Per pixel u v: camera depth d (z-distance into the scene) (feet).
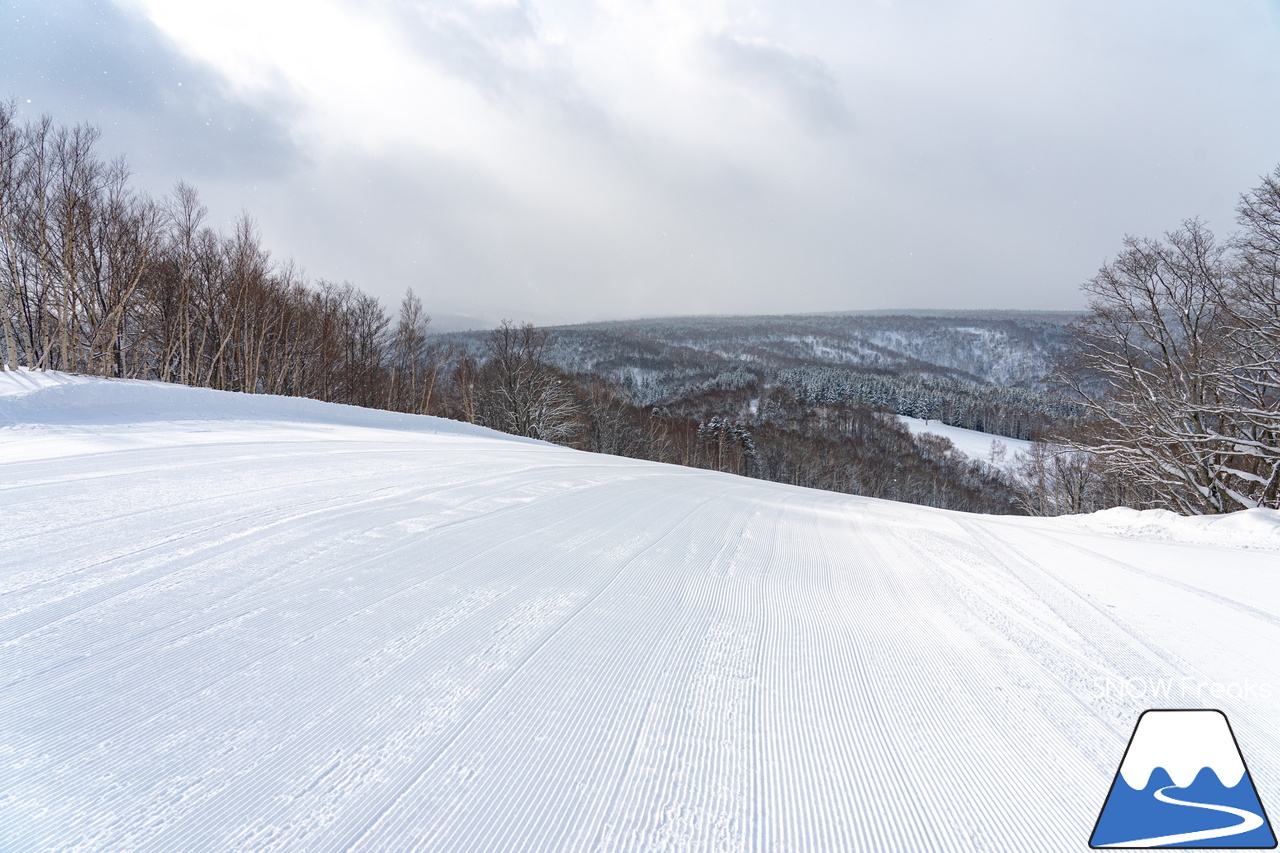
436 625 11.11
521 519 20.30
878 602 15.34
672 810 6.74
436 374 141.18
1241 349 43.65
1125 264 47.91
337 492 21.72
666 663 10.47
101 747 7.09
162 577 12.41
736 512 28.63
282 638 10.11
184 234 81.25
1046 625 14.25
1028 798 7.43
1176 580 19.83
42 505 17.21
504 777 7.06
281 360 104.73
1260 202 38.11
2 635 9.60
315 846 5.87
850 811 6.98
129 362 88.79
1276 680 11.46
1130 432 51.39
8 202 60.44
